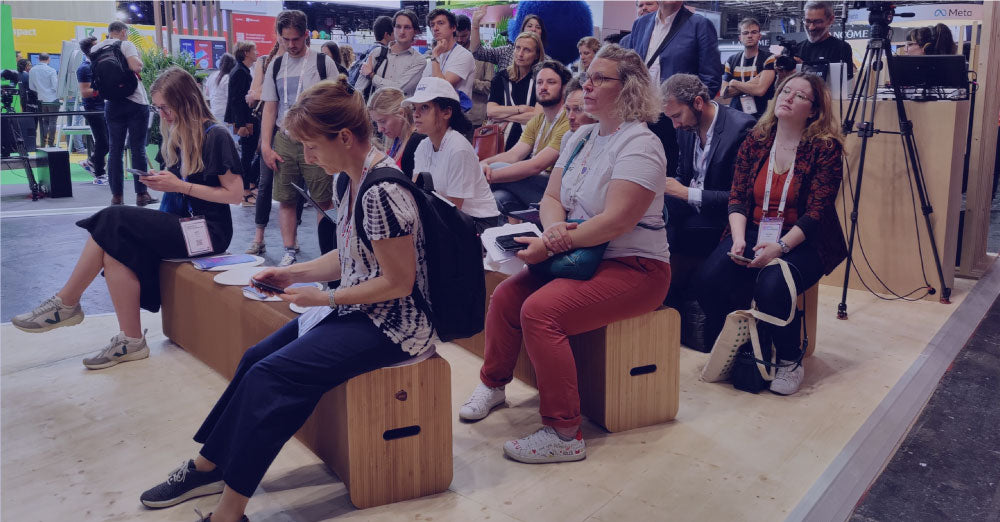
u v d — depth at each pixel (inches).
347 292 81.7
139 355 135.7
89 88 354.0
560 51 257.6
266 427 80.5
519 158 173.2
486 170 161.3
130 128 293.7
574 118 134.2
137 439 106.0
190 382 125.8
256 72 279.6
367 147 83.2
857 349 145.8
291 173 203.2
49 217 280.2
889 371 134.1
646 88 101.9
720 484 94.1
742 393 124.9
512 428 110.3
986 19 189.6
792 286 121.4
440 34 209.5
